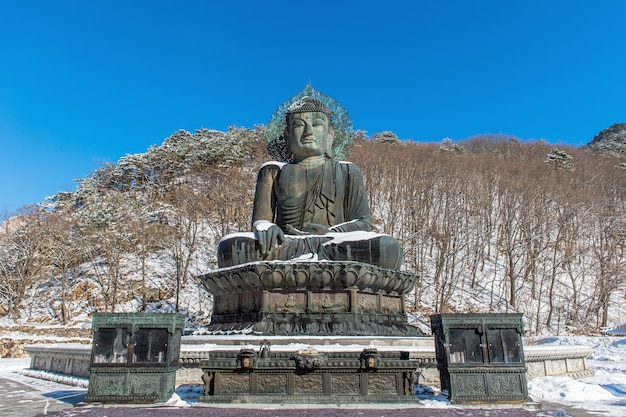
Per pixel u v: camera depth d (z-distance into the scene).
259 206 15.45
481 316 8.30
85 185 55.41
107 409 7.37
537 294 46.47
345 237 13.34
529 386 9.94
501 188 58.25
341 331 11.65
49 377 13.37
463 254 50.53
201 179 54.62
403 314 13.94
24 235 42.38
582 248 50.72
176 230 45.81
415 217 51.84
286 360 7.86
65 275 39.84
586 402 8.79
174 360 8.20
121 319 8.05
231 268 12.80
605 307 43.62
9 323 35.59
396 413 7.01
